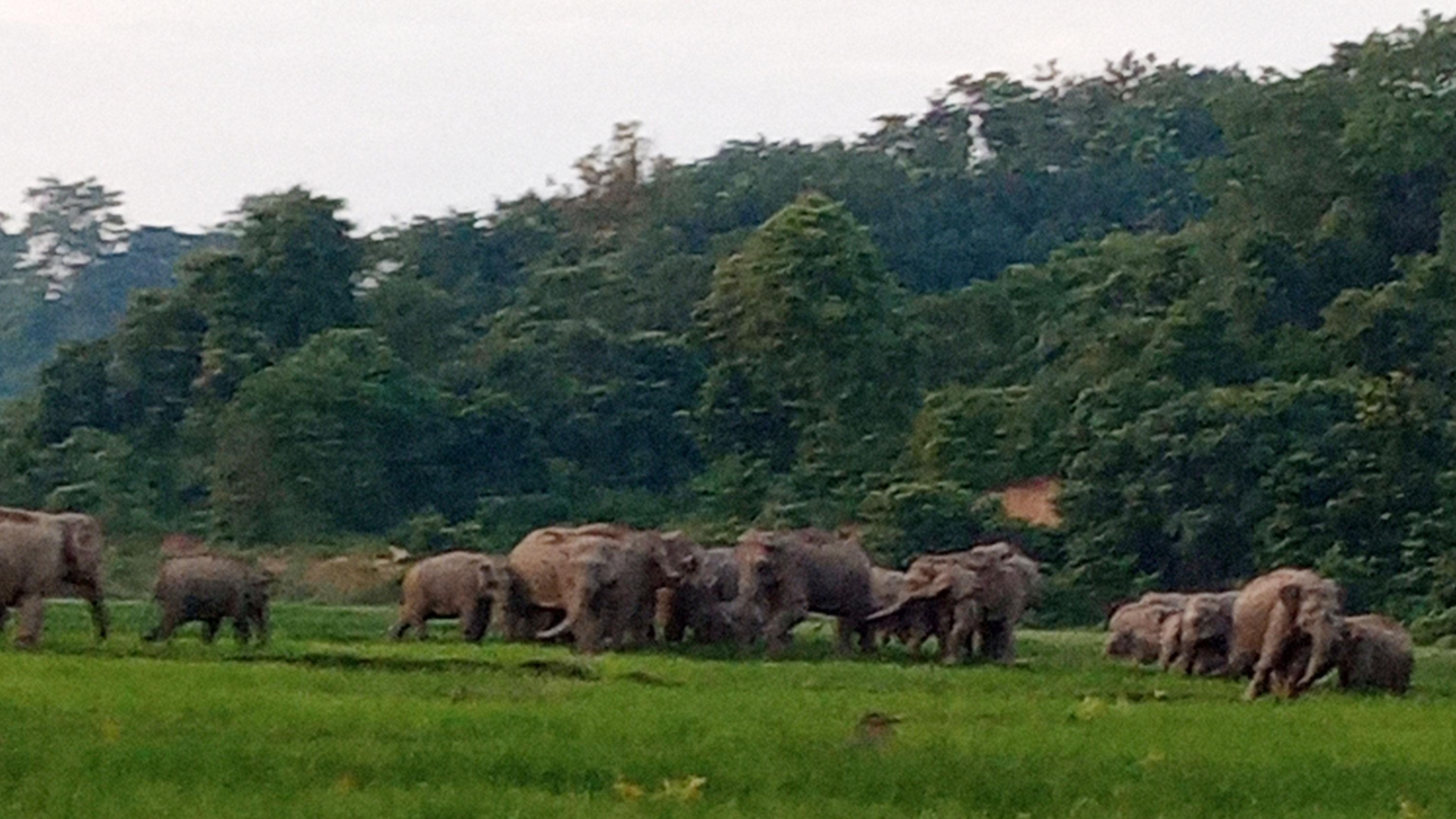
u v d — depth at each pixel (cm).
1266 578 5000
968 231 14475
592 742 2661
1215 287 10375
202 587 5006
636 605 5444
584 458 10394
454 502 9881
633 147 14125
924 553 8788
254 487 9412
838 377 10262
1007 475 9638
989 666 5275
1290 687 4488
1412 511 8419
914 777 2434
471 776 2389
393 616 6925
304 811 2130
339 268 10856
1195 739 3003
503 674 4022
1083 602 8644
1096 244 11819
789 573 5547
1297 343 9781
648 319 11694
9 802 2144
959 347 11156
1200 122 15150
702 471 10494
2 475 10300
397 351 10806
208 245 19200
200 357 10556
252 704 3045
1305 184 11094
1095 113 15450
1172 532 8650
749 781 2386
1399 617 8162
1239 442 8606
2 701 3006
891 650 5891
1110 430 9075
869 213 14350
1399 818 2333
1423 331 9525
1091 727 3142
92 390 10569
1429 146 10669
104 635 4784
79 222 19075
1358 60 11281
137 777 2302
